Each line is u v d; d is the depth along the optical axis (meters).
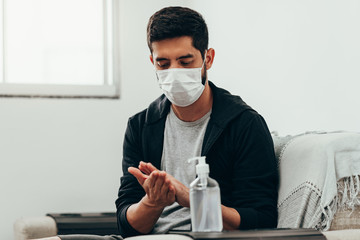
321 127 2.38
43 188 3.64
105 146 3.76
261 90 2.91
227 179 1.71
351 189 1.56
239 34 3.15
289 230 1.34
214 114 1.72
